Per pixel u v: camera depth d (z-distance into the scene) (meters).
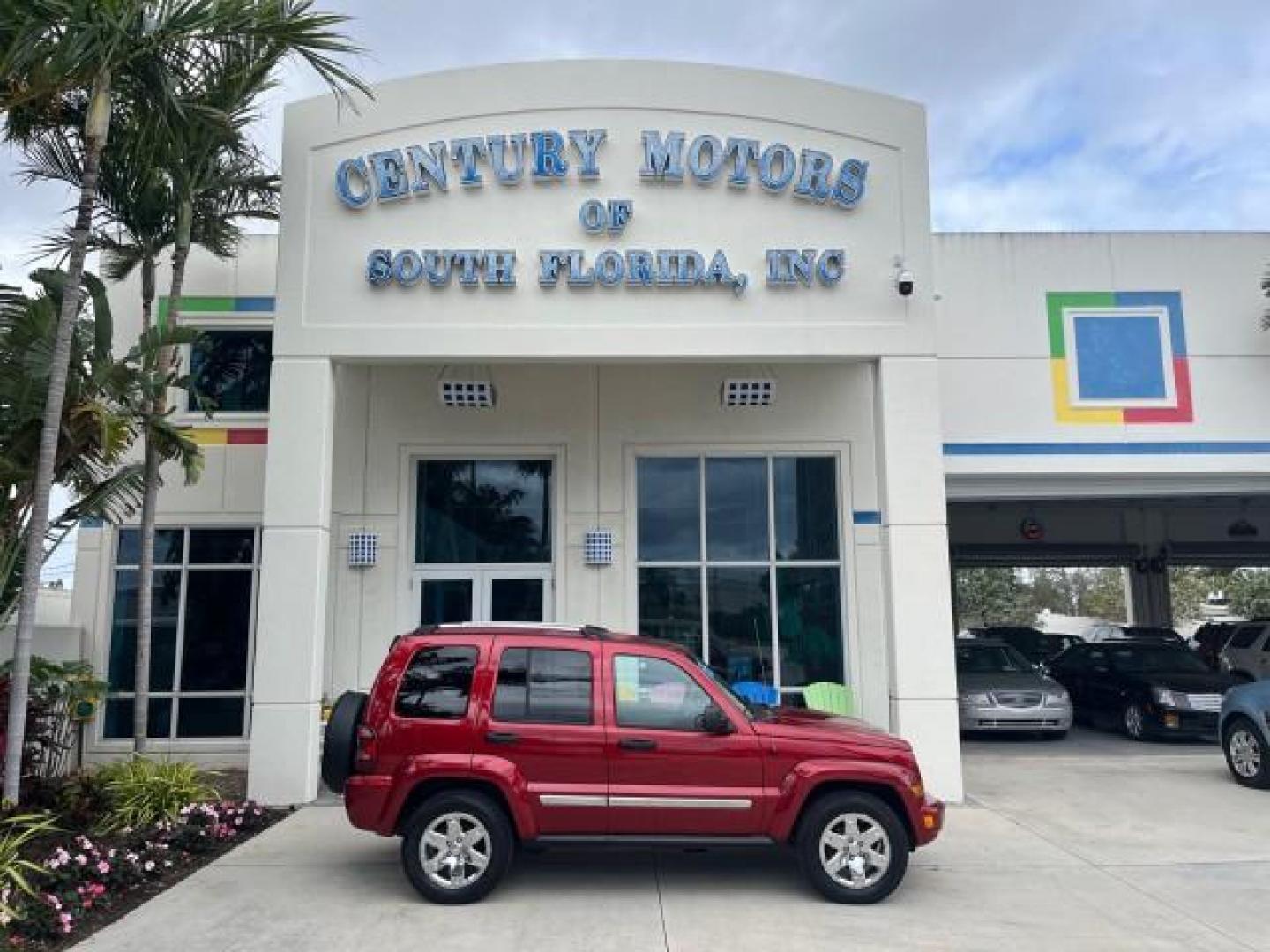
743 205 10.84
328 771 6.93
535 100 10.93
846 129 11.00
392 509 12.19
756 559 12.40
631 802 6.59
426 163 10.75
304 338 10.50
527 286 10.65
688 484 12.53
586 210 10.70
